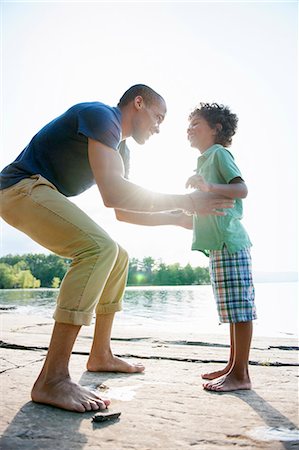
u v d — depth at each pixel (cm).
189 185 216
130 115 232
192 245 235
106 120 197
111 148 196
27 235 206
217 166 238
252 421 157
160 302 1588
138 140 243
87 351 301
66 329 178
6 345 324
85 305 180
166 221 260
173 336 404
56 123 205
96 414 156
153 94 234
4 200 201
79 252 187
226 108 268
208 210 203
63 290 181
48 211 190
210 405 176
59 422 154
